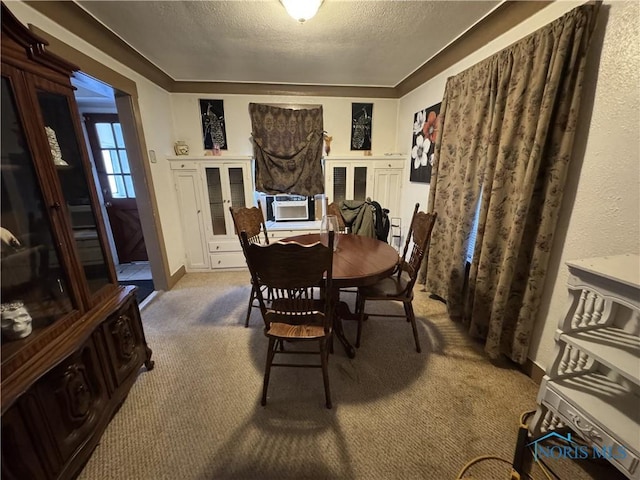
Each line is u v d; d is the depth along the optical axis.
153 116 2.78
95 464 1.19
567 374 1.18
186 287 2.99
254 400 1.52
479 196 1.98
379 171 3.42
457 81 2.13
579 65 1.25
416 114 3.05
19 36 0.98
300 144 3.36
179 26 1.86
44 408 0.98
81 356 1.17
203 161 3.11
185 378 1.68
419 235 1.95
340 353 1.90
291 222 3.66
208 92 3.20
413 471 1.15
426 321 2.27
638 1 1.06
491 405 1.47
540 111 1.41
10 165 1.03
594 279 0.98
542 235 1.47
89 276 1.40
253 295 2.23
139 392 1.57
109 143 3.40
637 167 1.10
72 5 1.59
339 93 3.37
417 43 2.15
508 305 1.71
